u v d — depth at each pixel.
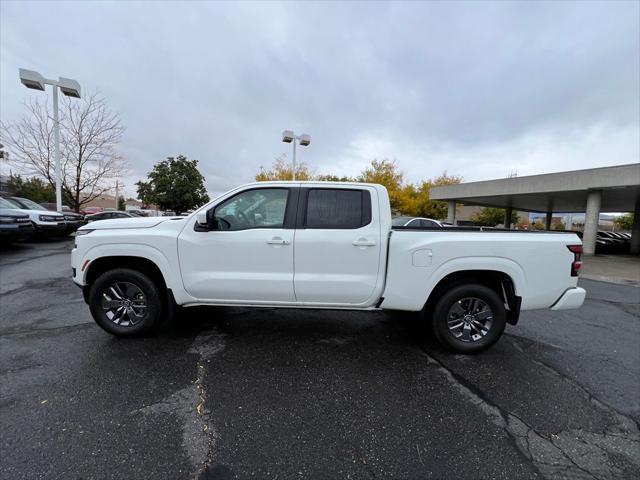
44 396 2.55
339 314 4.69
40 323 4.10
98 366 3.04
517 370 3.20
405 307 3.43
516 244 3.33
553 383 2.97
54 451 2.00
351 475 1.90
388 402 2.62
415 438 2.22
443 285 3.52
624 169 13.49
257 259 3.43
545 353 3.63
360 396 2.69
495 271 3.45
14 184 30.91
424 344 3.74
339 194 3.51
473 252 3.33
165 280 3.48
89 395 2.58
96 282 3.53
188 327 4.07
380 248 3.39
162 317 3.74
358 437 2.21
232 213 3.55
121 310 3.63
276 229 3.44
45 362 3.09
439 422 2.39
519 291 3.37
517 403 2.65
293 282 3.42
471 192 19.45
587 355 3.60
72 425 2.23
